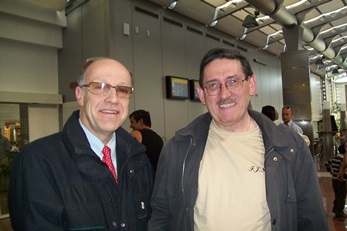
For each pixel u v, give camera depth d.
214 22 7.44
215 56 1.37
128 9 5.64
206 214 1.29
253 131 1.42
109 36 5.21
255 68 10.51
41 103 5.92
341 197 4.33
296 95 8.01
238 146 1.37
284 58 8.15
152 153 3.17
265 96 11.21
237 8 7.03
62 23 6.07
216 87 1.35
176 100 6.68
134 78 5.64
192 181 1.35
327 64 15.69
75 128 1.28
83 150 1.21
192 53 7.28
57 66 6.36
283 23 7.52
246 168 1.31
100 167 1.23
